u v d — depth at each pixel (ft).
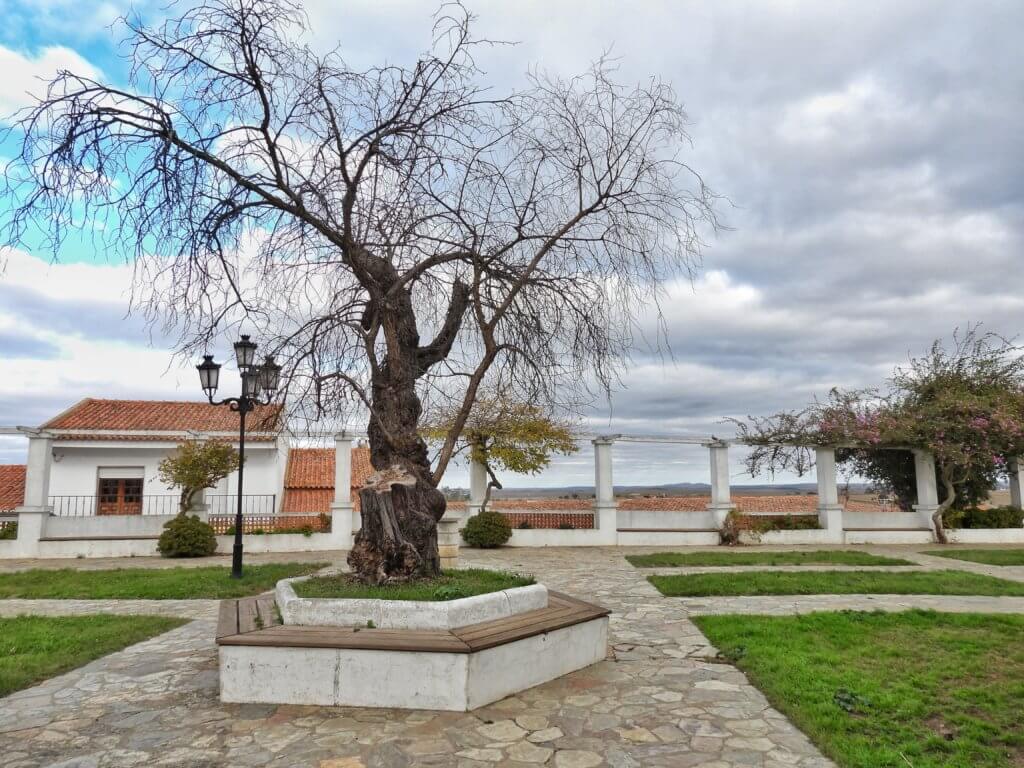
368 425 23.04
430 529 22.40
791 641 23.02
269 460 73.36
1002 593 34.01
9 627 27.14
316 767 13.55
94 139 16.49
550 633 19.38
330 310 21.42
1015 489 72.90
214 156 18.89
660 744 14.67
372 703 16.94
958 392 66.28
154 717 16.48
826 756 14.01
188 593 36.50
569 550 60.13
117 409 77.92
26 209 15.74
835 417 66.23
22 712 16.98
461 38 20.33
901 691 17.65
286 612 18.90
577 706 17.07
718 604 31.65
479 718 16.19
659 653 22.43
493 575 24.30
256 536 59.36
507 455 61.16
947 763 13.25
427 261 21.94
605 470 65.72
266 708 16.94
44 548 56.54
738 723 15.92
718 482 67.46
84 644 24.08
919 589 34.99
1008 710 16.37
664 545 64.34
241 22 17.98
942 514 68.18
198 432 65.92
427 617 18.06
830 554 53.47
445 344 24.07
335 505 61.00
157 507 70.64
